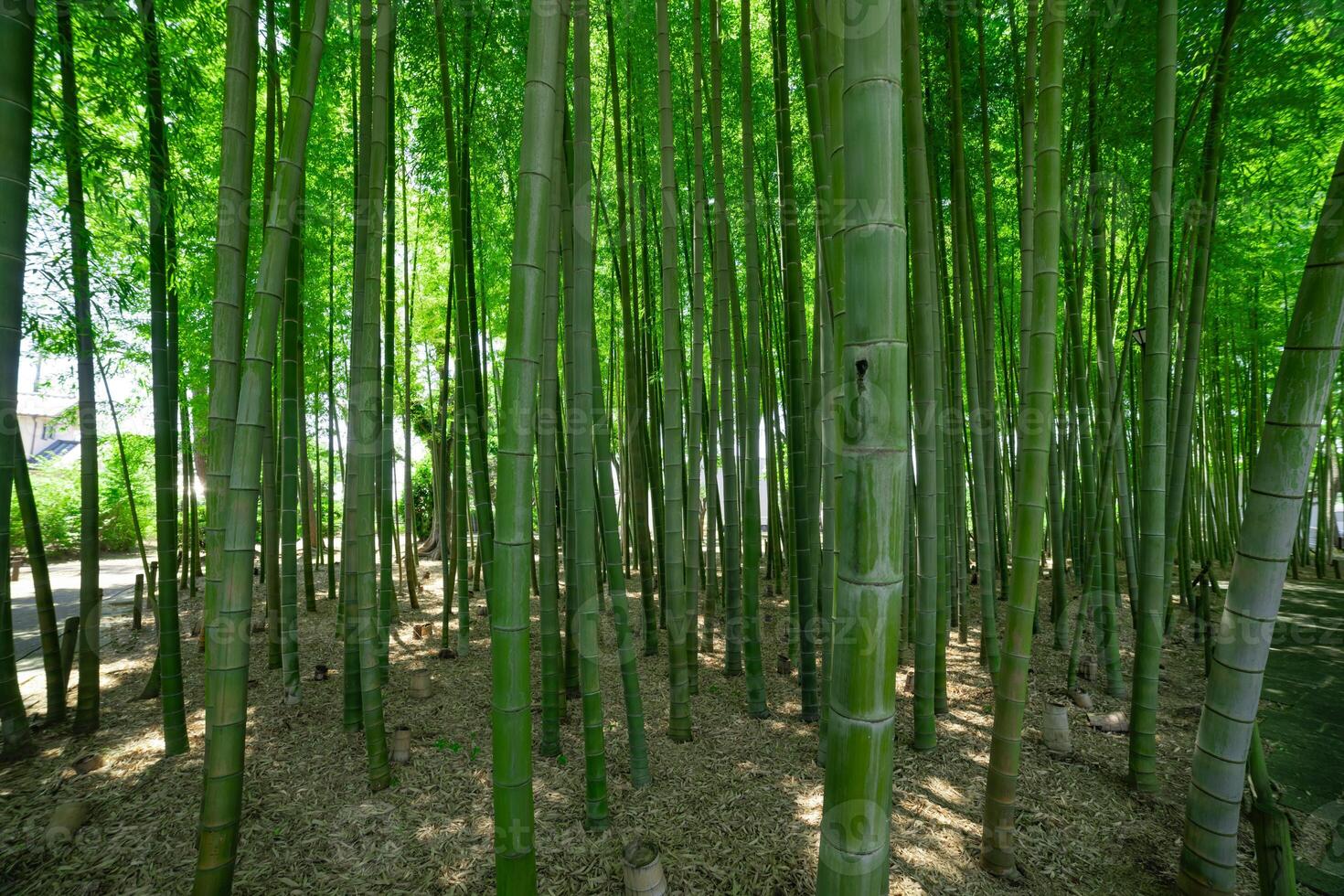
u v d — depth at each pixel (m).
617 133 3.76
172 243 3.58
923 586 3.14
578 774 2.98
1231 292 5.95
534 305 1.42
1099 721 3.47
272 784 2.88
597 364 2.90
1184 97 3.78
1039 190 2.15
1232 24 3.32
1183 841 2.19
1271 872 1.94
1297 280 6.44
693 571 3.94
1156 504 2.77
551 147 1.42
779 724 3.51
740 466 4.43
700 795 2.78
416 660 4.82
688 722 3.32
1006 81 4.86
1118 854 2.41
